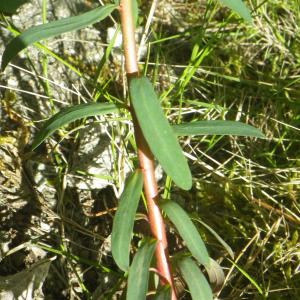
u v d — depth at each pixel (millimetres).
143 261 357
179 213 367
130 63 368
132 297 348
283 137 629
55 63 633
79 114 371
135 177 371
